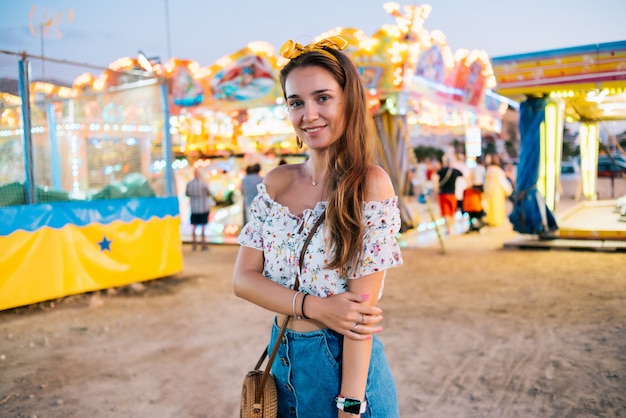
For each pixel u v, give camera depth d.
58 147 8.31
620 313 5.23
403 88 8.77
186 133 11.70
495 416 3.22
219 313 5.65
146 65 7.61
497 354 4.23
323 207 1.43
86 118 8.15
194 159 11.99
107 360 4.32
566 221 10.49
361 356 1.35
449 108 11.60
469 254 8.91
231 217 11.75
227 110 10.91
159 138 7.59
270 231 1.49
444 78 10.45
